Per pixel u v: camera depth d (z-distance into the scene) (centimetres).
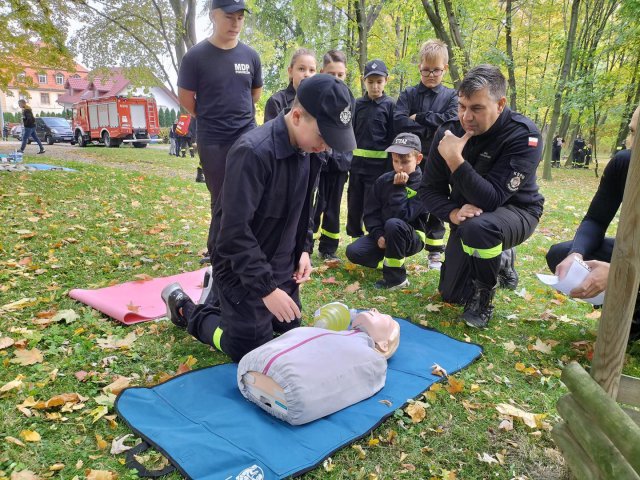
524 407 259
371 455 216
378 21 1792
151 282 415
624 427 141
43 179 852
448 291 396
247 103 460
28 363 277
